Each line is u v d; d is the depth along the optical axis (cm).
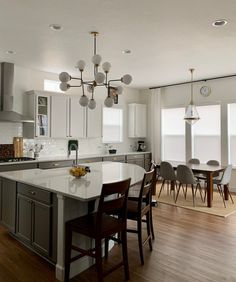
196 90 666
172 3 270
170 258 283
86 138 634
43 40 375
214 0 264
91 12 289
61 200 244
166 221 404
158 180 723
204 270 257
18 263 270
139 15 297
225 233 355
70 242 236
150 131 765
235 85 598
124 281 238
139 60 473
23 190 298
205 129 654
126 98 753
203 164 580
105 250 281
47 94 534
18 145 522
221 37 363
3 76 484
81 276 250
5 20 308
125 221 245
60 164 525
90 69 538
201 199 532
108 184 217
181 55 445
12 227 320
